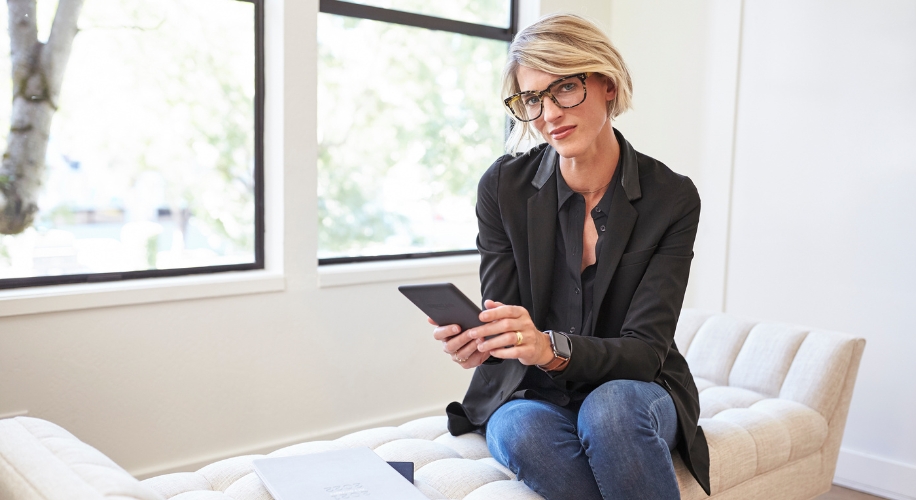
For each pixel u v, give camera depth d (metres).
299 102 2.60
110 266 2.42
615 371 1.41
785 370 2.05
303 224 2.65
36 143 2.26
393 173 3.09
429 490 1.39
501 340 1.30
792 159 2.83
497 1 3.36
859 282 2.65
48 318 2.15
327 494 1.20
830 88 2.71
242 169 2.65
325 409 2.77
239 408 2.55
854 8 2.63
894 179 2.55
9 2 2.19
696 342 2.29
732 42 3.01
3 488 0.97
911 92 2.49
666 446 1.33
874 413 2.62
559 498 1.36
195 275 2.54
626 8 3.45
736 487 1.69
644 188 1.57
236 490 1.36
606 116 1.51
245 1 2.59
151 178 2.48
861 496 2.61
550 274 1.56
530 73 1.45
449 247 3.31
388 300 2.90
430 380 3.07
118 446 2.30
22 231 2.26
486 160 3.41
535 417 1.42
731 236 3.04
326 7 2.81
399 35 3.04
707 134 3.12
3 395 2.10
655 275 1.50
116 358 2.28
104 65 2.37
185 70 2.51
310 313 2.69
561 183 1.57
